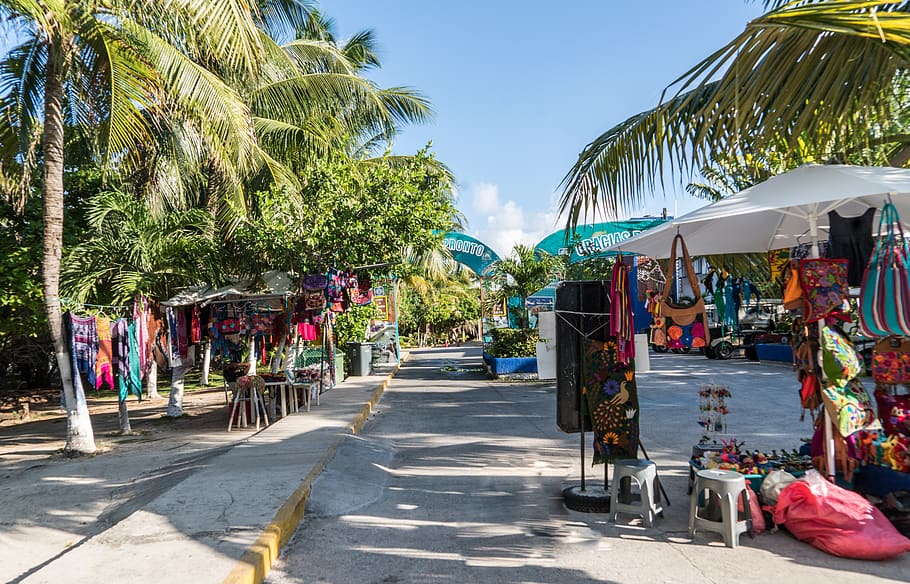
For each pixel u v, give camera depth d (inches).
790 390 546.6
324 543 197.0
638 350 231.1
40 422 542.9
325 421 411.8
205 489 238.2
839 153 241.6
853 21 144.1
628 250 253.1
